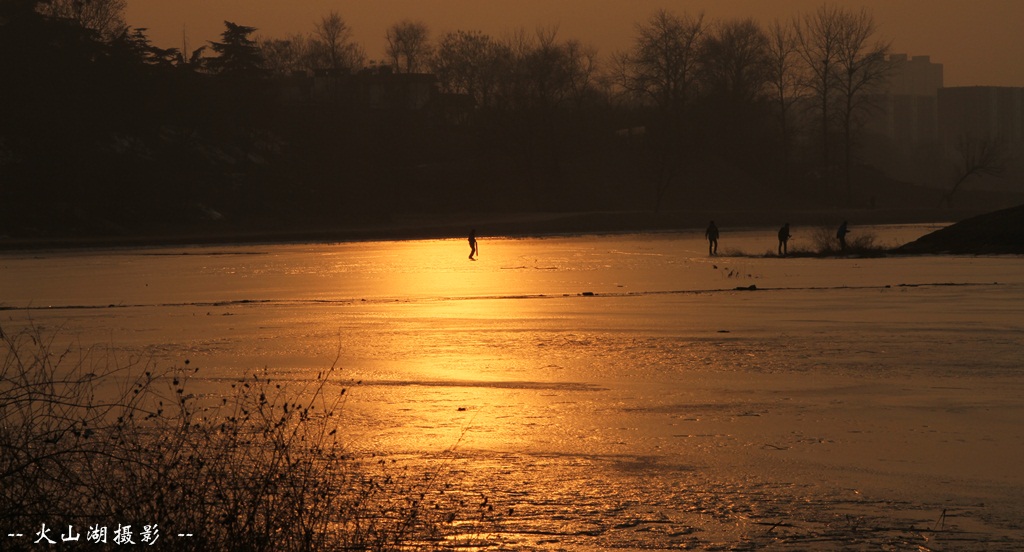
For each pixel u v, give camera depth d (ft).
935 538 107.34
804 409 176.24
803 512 116.98
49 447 110.52
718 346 258.37
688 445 150.00
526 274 567.59
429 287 483.10
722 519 114.42
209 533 94.79
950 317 318.65
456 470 134.82
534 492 124.77
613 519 114.11
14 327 321.52
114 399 176.65
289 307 387.96
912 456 142.82
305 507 108.06
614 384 203.21
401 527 107.34
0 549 92.02
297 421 162.81
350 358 242.37
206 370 222.69
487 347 261.44
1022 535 108.17
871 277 503.20
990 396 187.11
